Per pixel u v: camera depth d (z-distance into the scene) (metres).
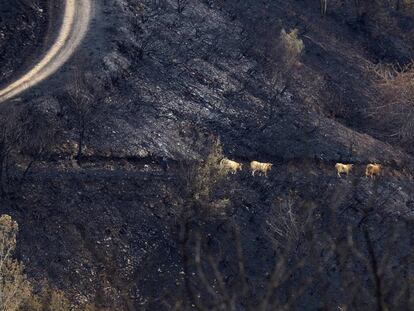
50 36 51.78
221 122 50.25
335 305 21.42
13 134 35.94
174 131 46.69
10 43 49.00
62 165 39.00
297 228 35.62
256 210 41.19
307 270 32.59
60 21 54.00
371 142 55.91
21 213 34.25
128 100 46.97
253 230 39.25
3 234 27.14
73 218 35.72
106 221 36.66
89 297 32.19
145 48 53.56
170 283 33.56
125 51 51.62
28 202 35.16
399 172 53.00
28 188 35.94
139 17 57.59
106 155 41.44
